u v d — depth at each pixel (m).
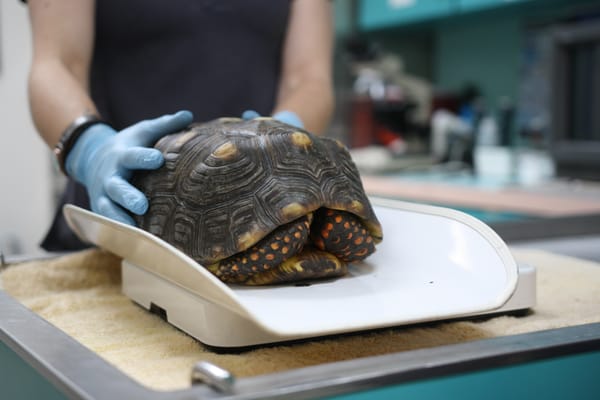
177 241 0.64
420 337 0.62
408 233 0.72
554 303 0.73
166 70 1.14
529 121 2.55
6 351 0.59
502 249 0.63
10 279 0.84
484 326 0.65
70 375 0.46
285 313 0.52
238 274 0.63
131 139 0.77
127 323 0.68
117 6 1.09
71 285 0.85
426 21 2.68
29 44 2.26
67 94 0.94
